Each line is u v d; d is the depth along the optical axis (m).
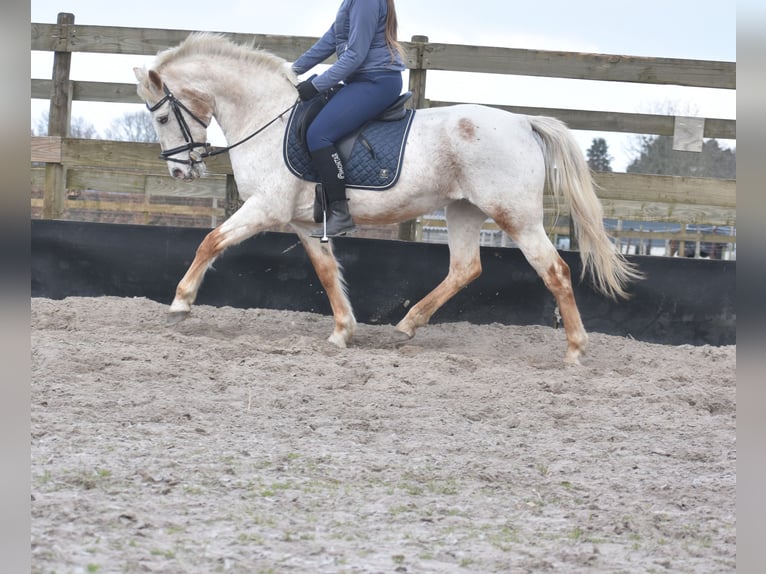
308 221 8.99
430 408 6.63
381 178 8.55
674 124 10.94
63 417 5.72
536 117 8.74
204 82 8.90
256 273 10.64
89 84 11.13
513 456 5.56
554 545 4.00
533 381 7.65
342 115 8.48
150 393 6.52
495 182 8.46
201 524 4.00
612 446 5.89
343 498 4.53
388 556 3.72
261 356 8.02
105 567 3.37
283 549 3.74
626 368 8.58
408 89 10.88
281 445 5.49
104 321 9.43
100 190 11.24
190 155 9.05
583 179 8.66
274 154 8.74
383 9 8.48
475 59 10.80
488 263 10.60
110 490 4.36
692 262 10.62
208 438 5.54
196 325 9.55
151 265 10.67
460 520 4.30
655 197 10.84
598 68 10.83
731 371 8.84
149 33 10.90
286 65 8.95
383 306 10.57
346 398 6.77
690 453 5.73
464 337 10.05
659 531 4.27
